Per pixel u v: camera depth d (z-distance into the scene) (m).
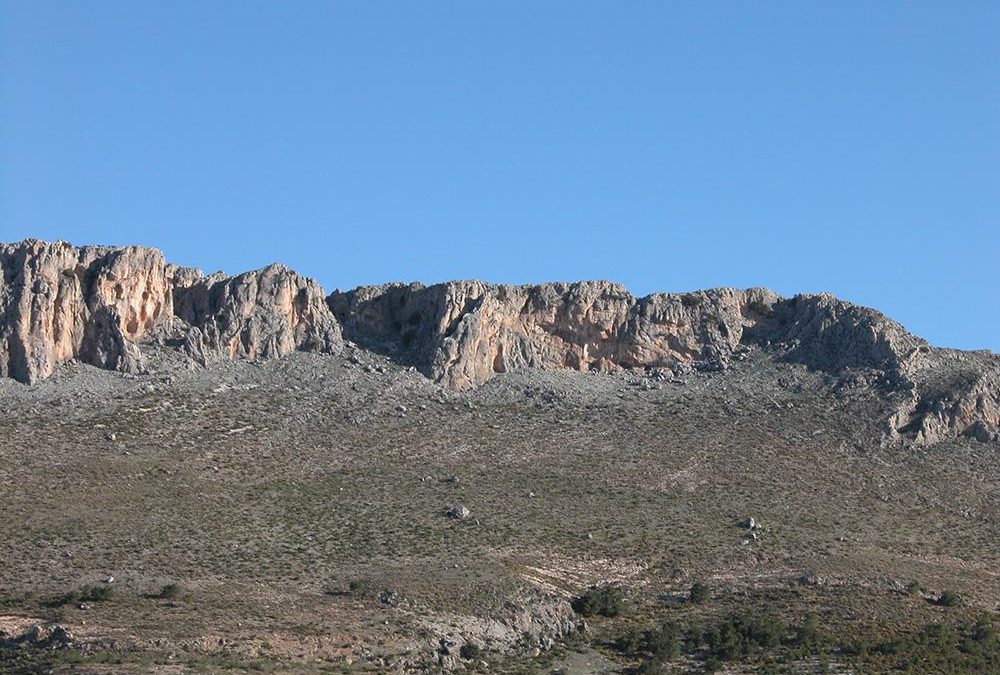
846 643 197.62
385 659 178.75
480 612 195.88
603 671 188.25
